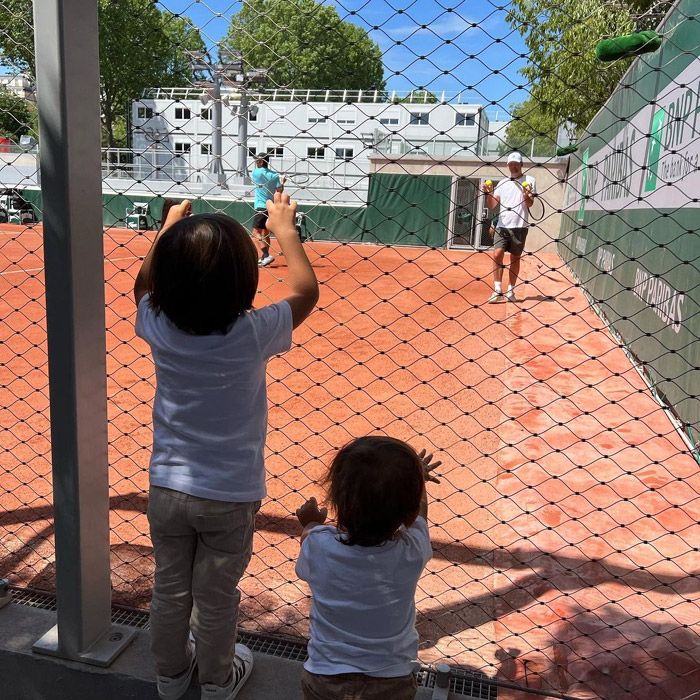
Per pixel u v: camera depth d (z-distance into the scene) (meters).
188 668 1.91
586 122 10.99
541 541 2.90
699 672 2.10
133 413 4.43
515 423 4.39
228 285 1.66
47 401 4.65
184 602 1.81
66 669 2.04
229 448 1.73
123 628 2.17
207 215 1.72
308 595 2.51
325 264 12.71
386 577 1.64
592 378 5.48
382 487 1.60
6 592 2.35
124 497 3.26
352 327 7.22
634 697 2.01
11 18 2.46
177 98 2.44
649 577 2.64
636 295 5.91
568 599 2.49
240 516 1.75
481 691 2.00
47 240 1.84
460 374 5.53
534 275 12.22
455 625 2.35
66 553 1.97
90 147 1.87
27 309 7.86
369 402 4.76
